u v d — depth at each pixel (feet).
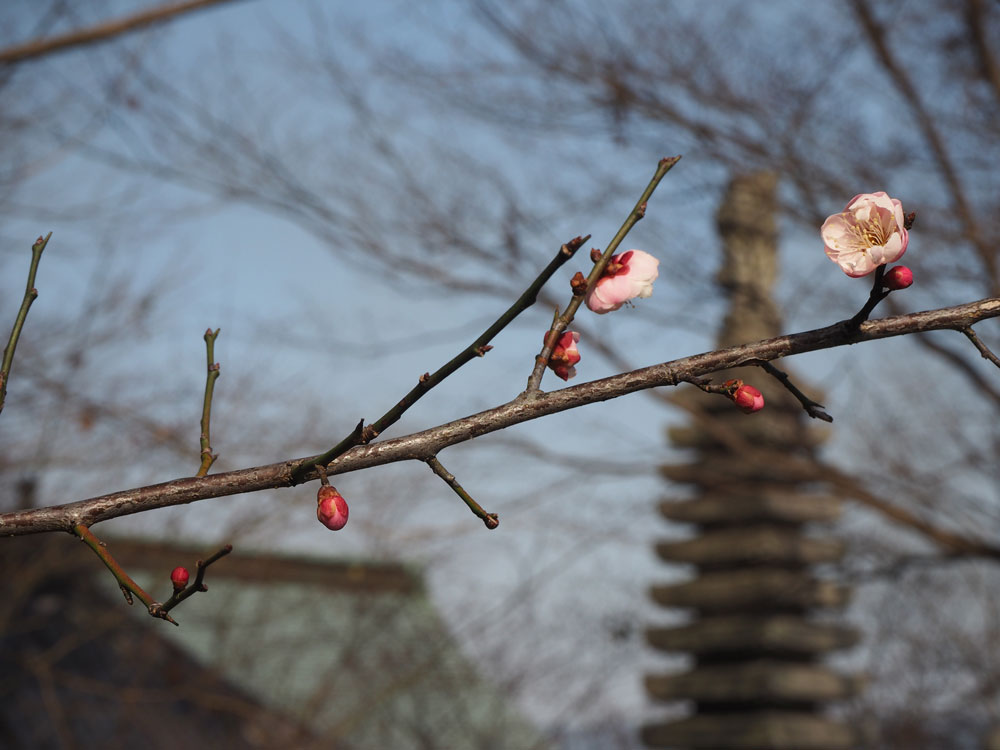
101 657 43.91
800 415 30.01
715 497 55.72
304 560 42.29
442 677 44.01
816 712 59.72
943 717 39.78
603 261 5.59
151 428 29.40
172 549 35.68
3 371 6.30
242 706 41.09
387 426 5.32
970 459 27.37
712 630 57.77
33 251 6.61
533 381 5.42
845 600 34.17
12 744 40.83
